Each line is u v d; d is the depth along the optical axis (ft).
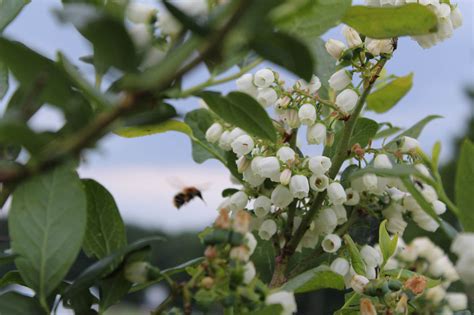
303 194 2.10
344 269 2.12
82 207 1.92
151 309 1.97
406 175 1.96
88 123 1.73
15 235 1.91
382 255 2.16
